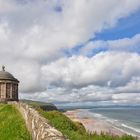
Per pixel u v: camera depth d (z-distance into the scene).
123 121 111.75
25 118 25.66
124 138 22.84
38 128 13.61
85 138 19.47
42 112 28.34
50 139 9.75
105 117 145.12
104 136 22.58
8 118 30.00
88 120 106.44
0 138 20.09
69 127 24.27
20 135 19.86
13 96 83.81
